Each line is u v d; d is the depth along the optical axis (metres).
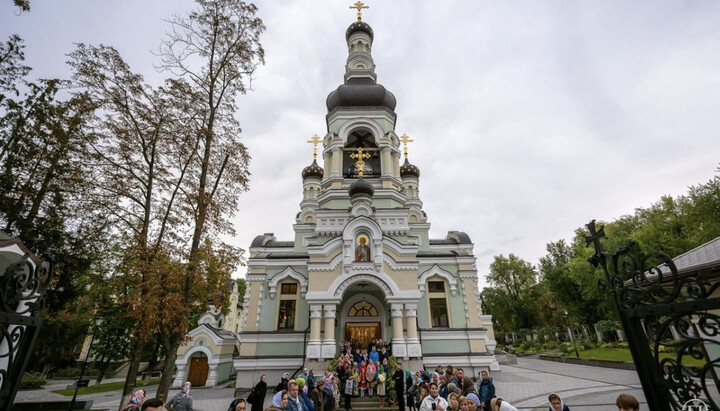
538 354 47.03
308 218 38.16
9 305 4.29
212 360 29.16
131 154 14.91
